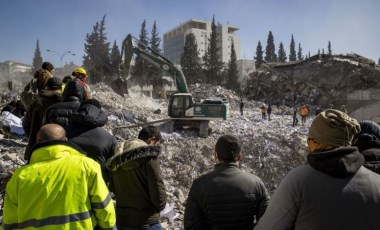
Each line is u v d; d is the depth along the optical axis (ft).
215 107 71.05
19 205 8.49
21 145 37.99
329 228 6.45
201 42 499.10
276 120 113.91
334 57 187.42
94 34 290.35
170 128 72.18
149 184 11.87
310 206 6.66
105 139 12.48
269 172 68.28
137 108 90.58
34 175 8.64
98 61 267.18
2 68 449.89
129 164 11.84
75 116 12.38
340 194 6.56
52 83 18.42
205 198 10.03
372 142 9.04
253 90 202.49
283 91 191.42
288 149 73.36
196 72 273.75
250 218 10.08
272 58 371.76
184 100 70.85
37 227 8.34
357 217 6.43
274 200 7.31
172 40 535.60
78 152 9.42
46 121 13.75
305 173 7.01
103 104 80.12
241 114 126.11
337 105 169.68
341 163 6.62
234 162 10.46
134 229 12.05
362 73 167.02
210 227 10.14
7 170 27.78
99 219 9.02
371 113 123.03
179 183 53.57
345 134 7.08
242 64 439.63
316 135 7.35
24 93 31.12
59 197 8.52
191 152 63.10
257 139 74.90
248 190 9.98
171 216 27.53
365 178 6.77
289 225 7.03
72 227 8.47
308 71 185.37
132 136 60.08
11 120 43.01
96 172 9.07
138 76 241.96
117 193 12.39
